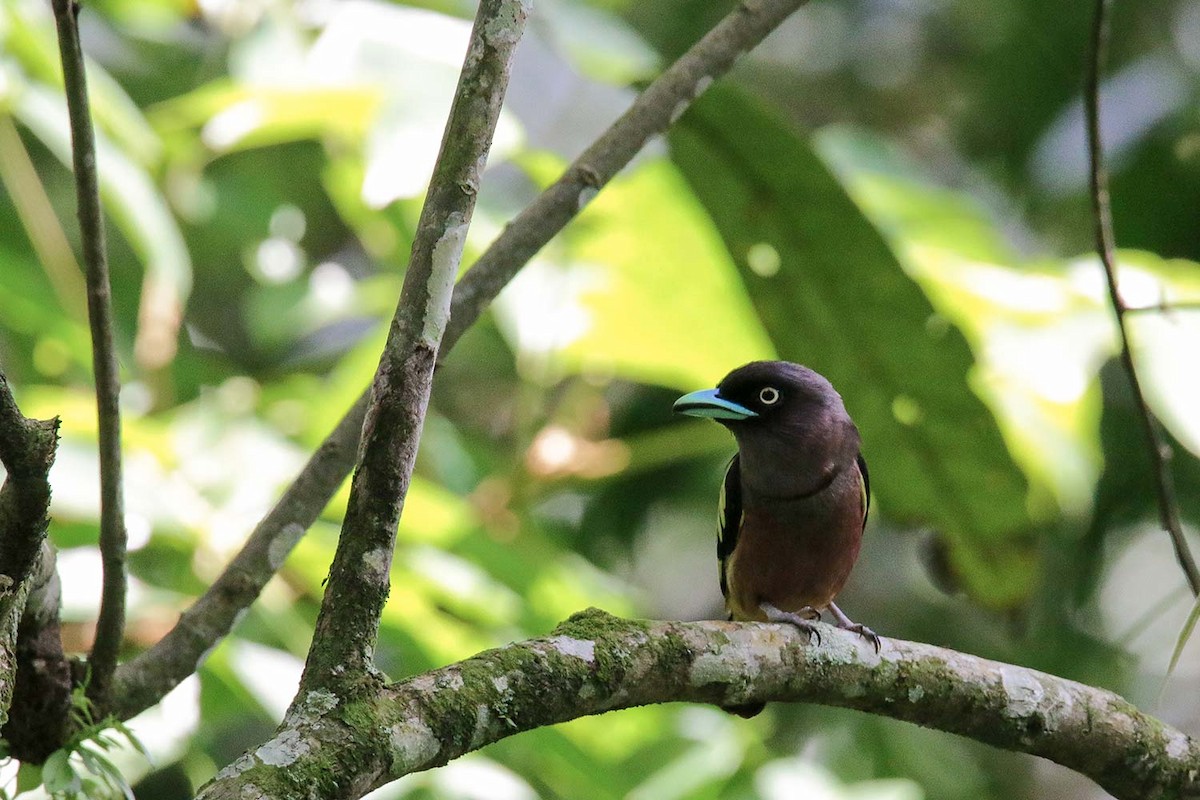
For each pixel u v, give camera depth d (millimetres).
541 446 13453
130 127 11117
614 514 16625
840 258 9641
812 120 18625
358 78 10492
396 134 10086
